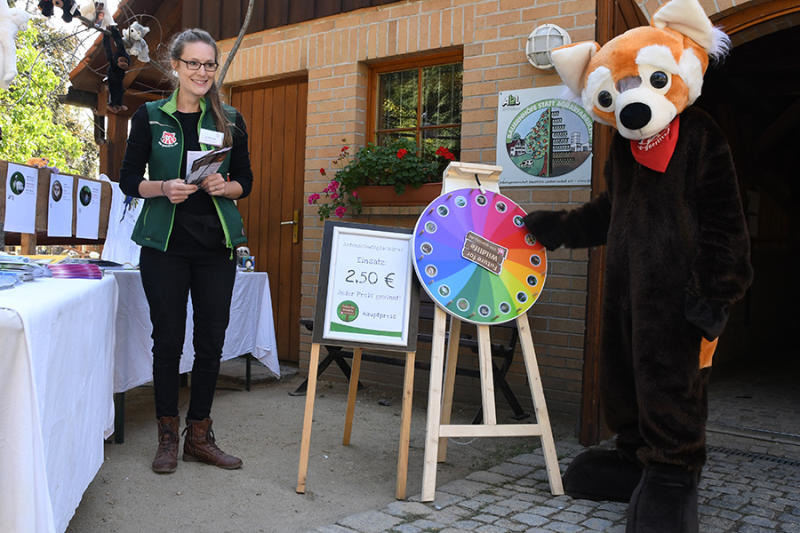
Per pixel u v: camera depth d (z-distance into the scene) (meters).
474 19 5.13
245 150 3.64
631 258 2.93
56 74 17.27
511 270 3.33
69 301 2.07
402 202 5.50
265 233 6.59
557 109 4.75
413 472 3.55
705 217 2.76
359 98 5.85
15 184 4.38
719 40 2.88
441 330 3.23
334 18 5.94
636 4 4.17
